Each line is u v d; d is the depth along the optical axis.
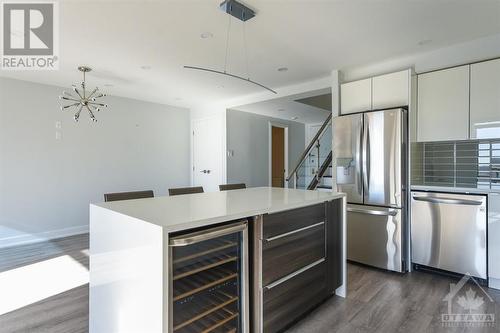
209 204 1.95
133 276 1.45
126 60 3.44
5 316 2.22
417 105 3.29
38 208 4.38
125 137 5.37
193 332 1.55
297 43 3.02
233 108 5.88
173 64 3.59
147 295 1.35
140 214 1.55
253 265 1.76
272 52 3.25
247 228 1.71
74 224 4.74
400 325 2.09
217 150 5.94
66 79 4.20
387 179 3.13
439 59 3.22
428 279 2.92
